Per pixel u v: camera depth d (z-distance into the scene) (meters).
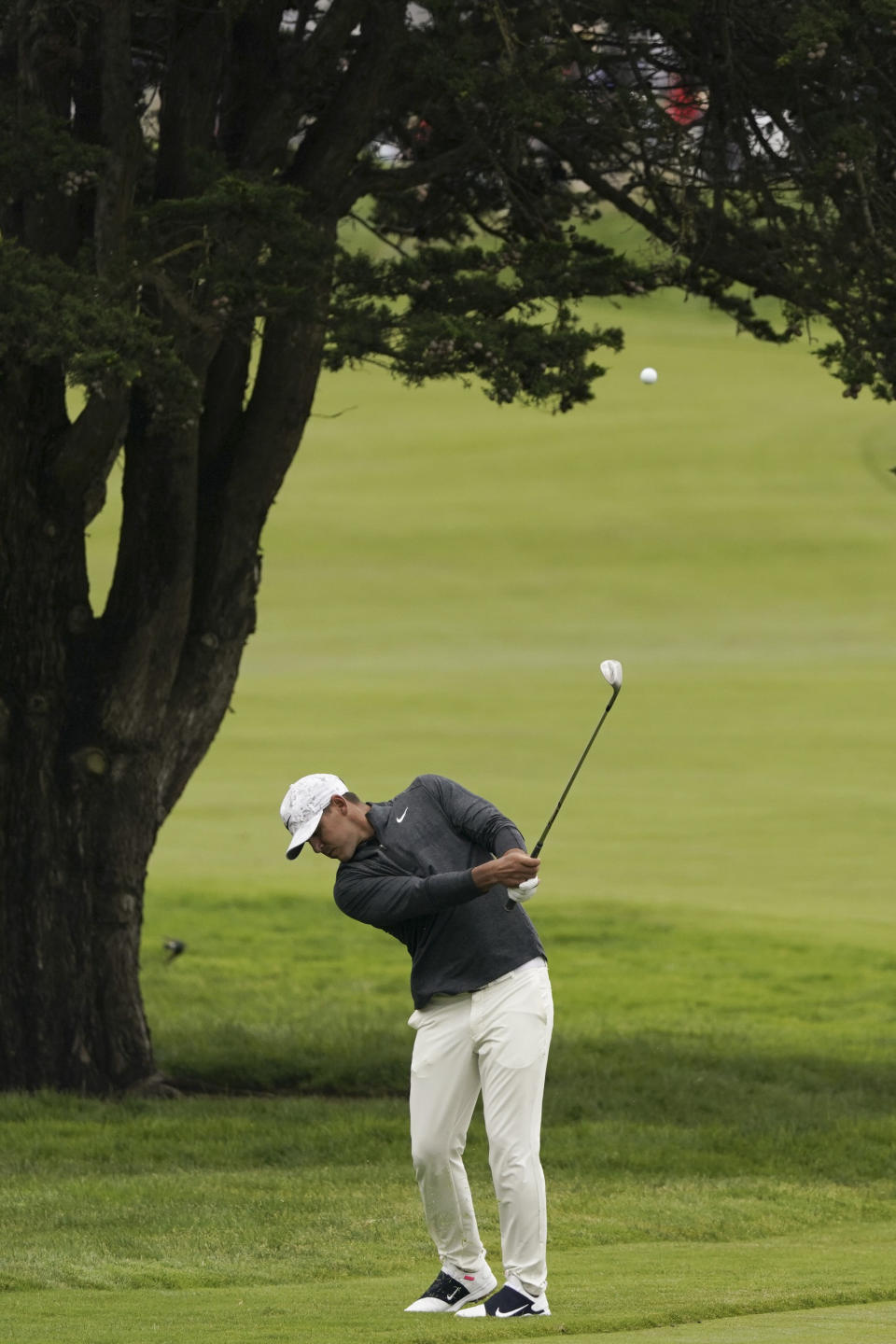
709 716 137.00
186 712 46.41
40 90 41.47
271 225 38.59
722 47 43.12
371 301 40.62
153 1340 18.27
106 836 45.06
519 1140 20.12
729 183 45.31
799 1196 34.12
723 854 96.06
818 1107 45.91
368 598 193.38
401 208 53.22
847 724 133.38
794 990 69.88
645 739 128.25
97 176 38.41
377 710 140.00
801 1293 21.44
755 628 177.12
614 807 107.00
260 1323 19.50
